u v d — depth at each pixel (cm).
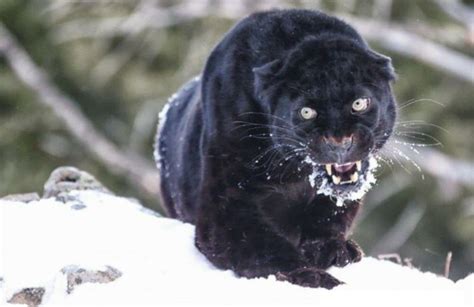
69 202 1914
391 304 1549
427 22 5222
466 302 1566
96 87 5750
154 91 5516
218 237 1725
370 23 4881
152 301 1527
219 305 1520
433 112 5319
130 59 5700
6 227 1759
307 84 1644
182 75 5303
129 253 1717
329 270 1761
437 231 5397
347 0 4941
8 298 1584
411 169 5147
